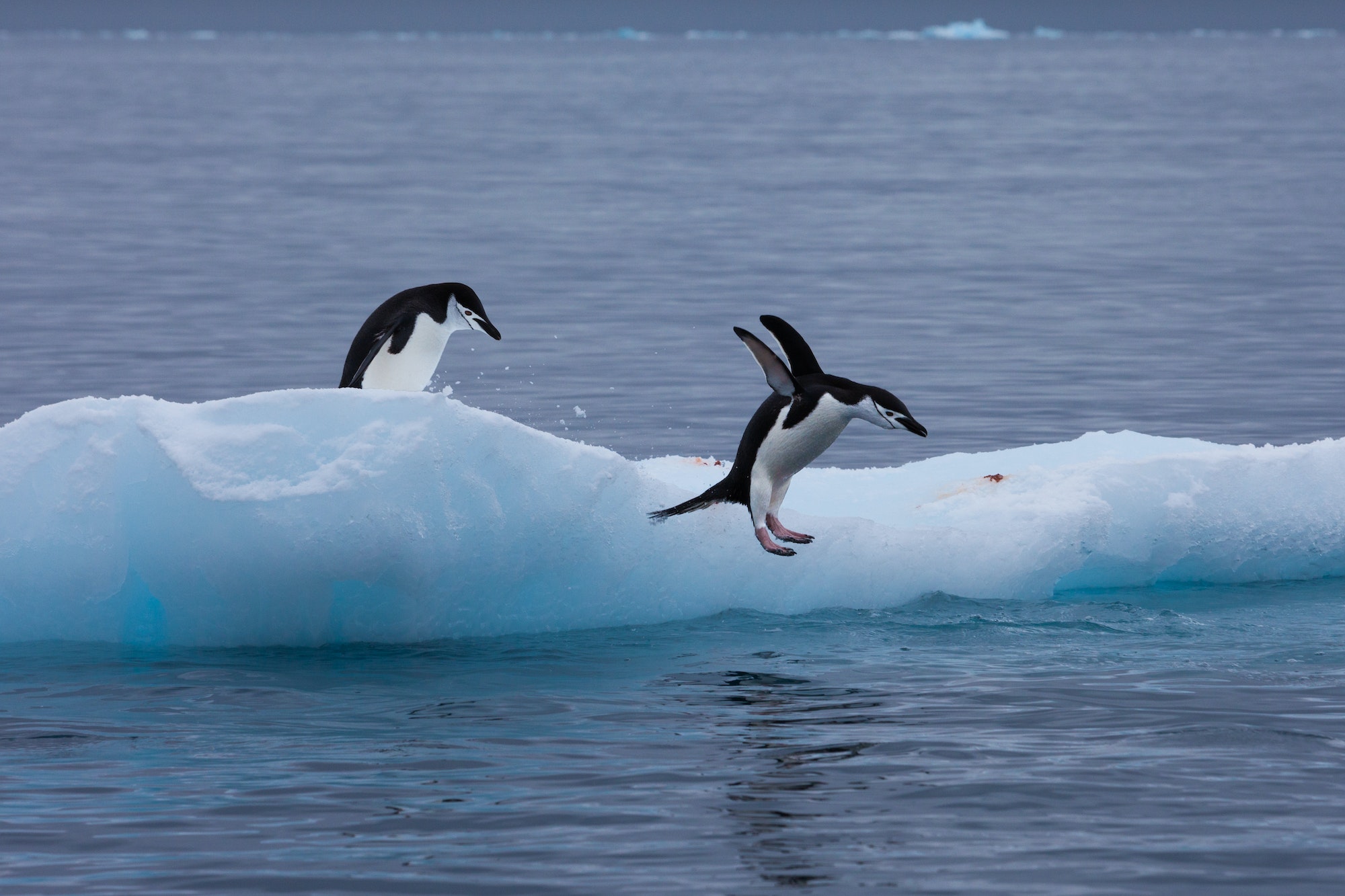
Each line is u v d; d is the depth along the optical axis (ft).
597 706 87.25
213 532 99.25
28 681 93.25
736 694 89.81
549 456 104.68
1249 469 126.62
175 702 88.58
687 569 109.40
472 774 75.77
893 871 64.18
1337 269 371.35
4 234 443.32
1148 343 262.47
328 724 84.17
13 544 102.42
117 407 102.99
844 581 111.96
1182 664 95.96
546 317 299.79
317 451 100.68
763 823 69.26
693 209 551.59
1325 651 99.25
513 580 104.58
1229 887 62.64
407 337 117.08
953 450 177.99
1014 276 367.45
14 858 65.62
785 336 99.91
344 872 64.18
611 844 67.05
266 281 350.84
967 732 81.87
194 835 68.13
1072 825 68.95
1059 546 116.26
